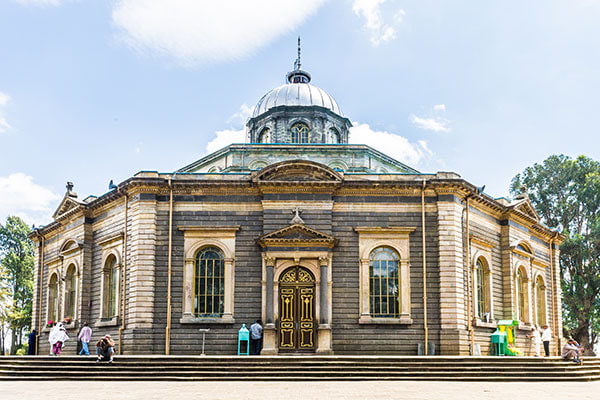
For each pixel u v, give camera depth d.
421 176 36.09
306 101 46.00
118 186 36.34
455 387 22.48
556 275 48.78
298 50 51.09
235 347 34.00
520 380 25.44
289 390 21.14
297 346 34.06
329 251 34.66
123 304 35.03
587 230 64.56
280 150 42.50
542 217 67.06
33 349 42.94
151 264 34.53
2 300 64.25
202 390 21.14
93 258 39.88
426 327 34.28
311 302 34.50
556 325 47.94
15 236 75.12
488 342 36.97
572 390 21.88
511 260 40.91
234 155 42.28
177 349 33.91
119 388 21.91
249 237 35.31
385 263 35.50
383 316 34.94
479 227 38.53
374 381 24.64
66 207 44.12
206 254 35.44
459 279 34.91
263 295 34.31
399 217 35.72
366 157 42.62
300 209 35.28
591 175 63.12
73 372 25.75
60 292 43.53
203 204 35.62
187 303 34.47
